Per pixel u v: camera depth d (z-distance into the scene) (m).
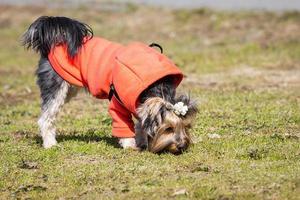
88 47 10.90
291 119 12.80
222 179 9.16
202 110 13.84
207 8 30.64
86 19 30.62
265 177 9.11
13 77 20.23
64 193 9.12
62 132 12.66
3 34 28.75
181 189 8.87
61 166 10.29
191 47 24.22
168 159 10.12
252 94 15.64
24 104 16.16
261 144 10.95
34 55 24.36
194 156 10.23
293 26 26.27
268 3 31.33
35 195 9.11
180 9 31.03
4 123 13.98
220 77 18.70
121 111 10.59
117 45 10.86
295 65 20.02
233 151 10.52
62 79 11.14
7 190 9.42
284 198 8.38
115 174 9.66
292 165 9.64
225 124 12.61
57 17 11.27
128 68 10.09
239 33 26.05
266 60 20.84
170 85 10.22
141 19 29.94
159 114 9.80
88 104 15.62
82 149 11.05
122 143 10.86
